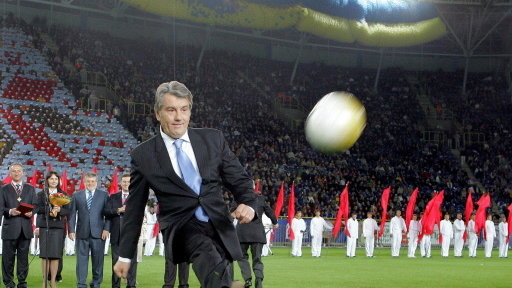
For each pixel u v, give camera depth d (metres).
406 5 57.38
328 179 49.50
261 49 62.88
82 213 14.10
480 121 60.25
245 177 5.05
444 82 64.19
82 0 54.06
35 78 45.75
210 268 4.55
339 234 40.62
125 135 44.94
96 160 41.91
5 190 14.30
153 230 28.47
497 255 37.28
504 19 60.62
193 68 56.06
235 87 56.47
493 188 52.84
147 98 50.38
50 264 14.09
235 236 4.92
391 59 66.00
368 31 56.97
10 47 47.00
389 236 42.31
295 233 31.62
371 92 62.25
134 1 47.44
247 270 12.12
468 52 61.25
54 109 44.09
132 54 54.22
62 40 51.12
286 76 61.19
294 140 53.50
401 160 54.38
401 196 49.59
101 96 48.81
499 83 63.78
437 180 52.56
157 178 4.89
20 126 41.47
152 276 18.69
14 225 14.14
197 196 4.86
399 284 17.84
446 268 24.39
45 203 13.55
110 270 19.91
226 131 51.44
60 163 40.38
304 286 16.86
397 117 59.56
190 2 49.06
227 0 50.41
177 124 4.89
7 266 14.20
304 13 53.53
